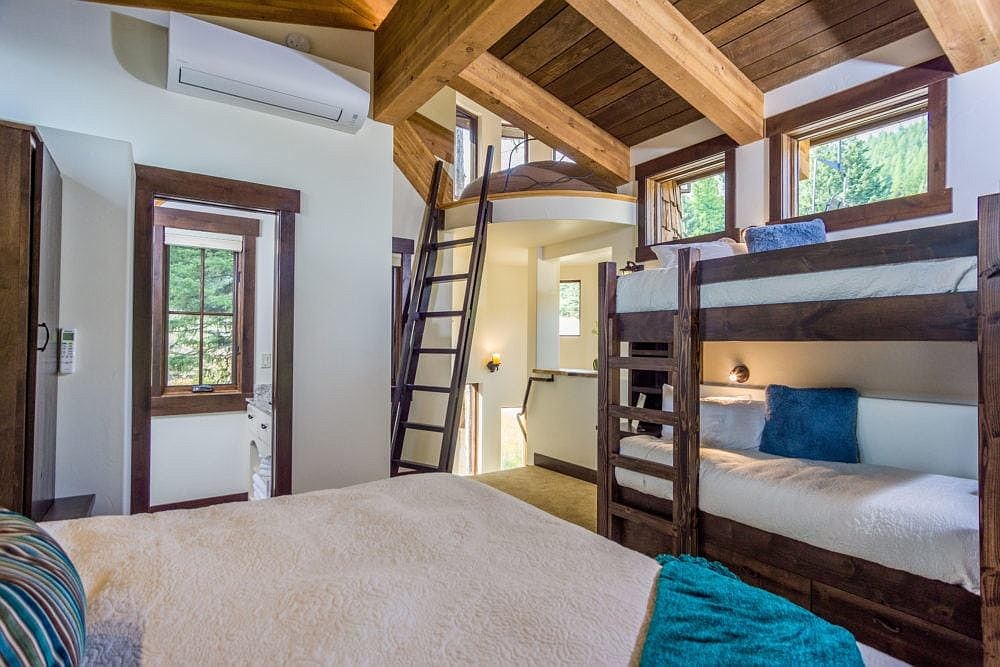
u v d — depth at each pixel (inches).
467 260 217.0
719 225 150.4
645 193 165.0
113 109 99.7
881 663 47.2
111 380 92.9
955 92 100.4
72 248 90.0
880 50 111.7
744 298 88.1
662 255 122.1
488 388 248.5
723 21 115.8
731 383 135.1
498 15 91.6
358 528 55.6
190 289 137.6
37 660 20.8
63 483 88.8
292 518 58.7
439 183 173.0
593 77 142.3
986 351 58.0
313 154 121.7
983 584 57.7
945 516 68.6
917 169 109.6
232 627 36.1
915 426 97.2
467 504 64.7
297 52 113.5
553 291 217.2
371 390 128.6
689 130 151.6
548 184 175.3
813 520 78.8
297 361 119.0
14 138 69.3
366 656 33.1
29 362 71.8
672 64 115.8
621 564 47.6
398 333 177.3
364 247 128.3
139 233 100.6
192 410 138.1
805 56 120.4
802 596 81.1
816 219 116.0
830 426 103.4
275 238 118.2
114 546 49.3
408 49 113.5
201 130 108.3
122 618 36.9
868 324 71.4
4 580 22.5
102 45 98.9
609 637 35.9
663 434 127.6
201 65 101.0
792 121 127.2
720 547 93.4
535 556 49.0
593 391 190.5
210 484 140.7
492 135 267.6
